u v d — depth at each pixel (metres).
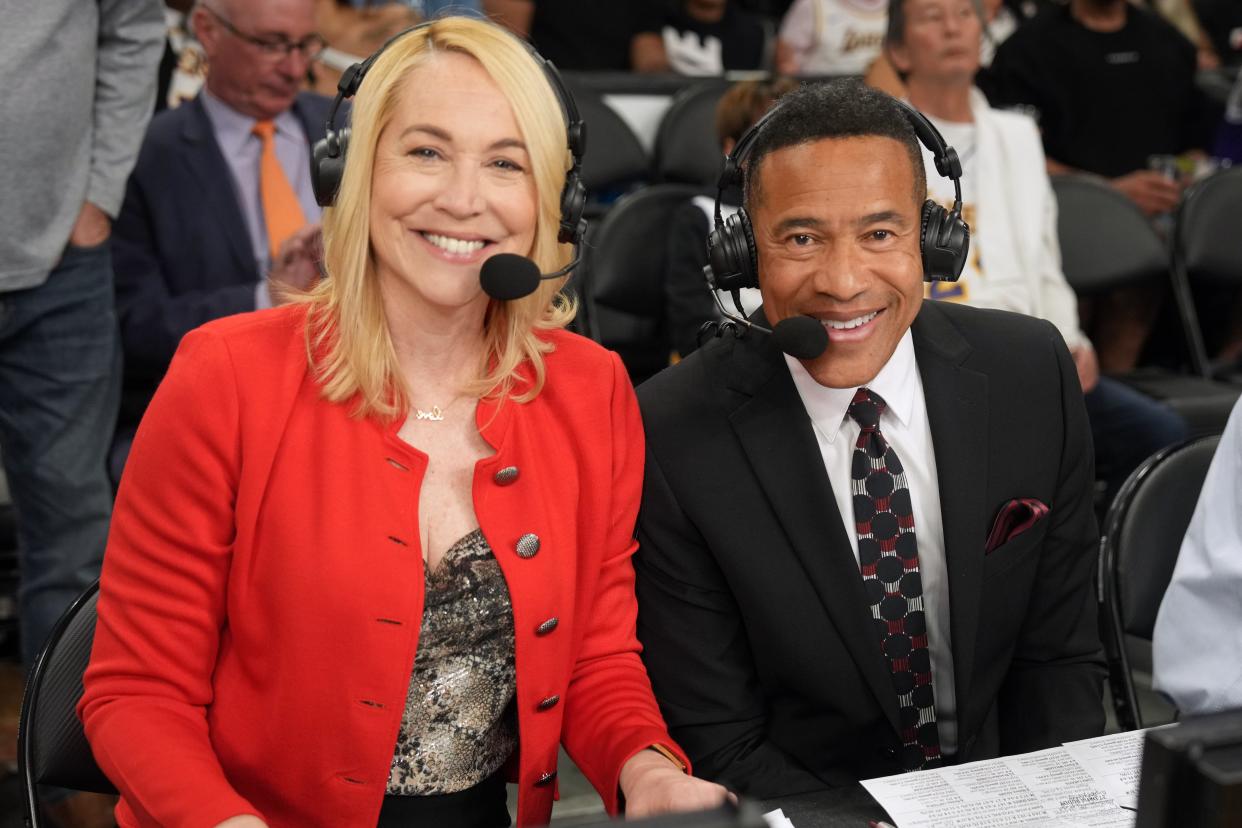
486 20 1.25
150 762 1.11
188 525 1.17
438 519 1.23
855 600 1.34
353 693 1.17
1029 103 4.01
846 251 1.25
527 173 1.21
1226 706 1.30
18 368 2.17
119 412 2.57
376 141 1.19
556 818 2.27
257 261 2.58
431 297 1.20
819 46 4.32
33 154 2.05
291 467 1.18
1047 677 1.46
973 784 1.18
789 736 1.40
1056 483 1.42
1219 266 3.32
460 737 1.24
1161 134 4.03
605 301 2.91
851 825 1.12
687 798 1.14
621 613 1.34
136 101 2.21
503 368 1.27
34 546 2.22
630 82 3.62
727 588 1.38
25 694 1.29
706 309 2.71
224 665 1.21
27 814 1.25
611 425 1.32
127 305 2.50
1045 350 1.44
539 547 1.24
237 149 2.60
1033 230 2.84
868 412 1.37
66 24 2.08
